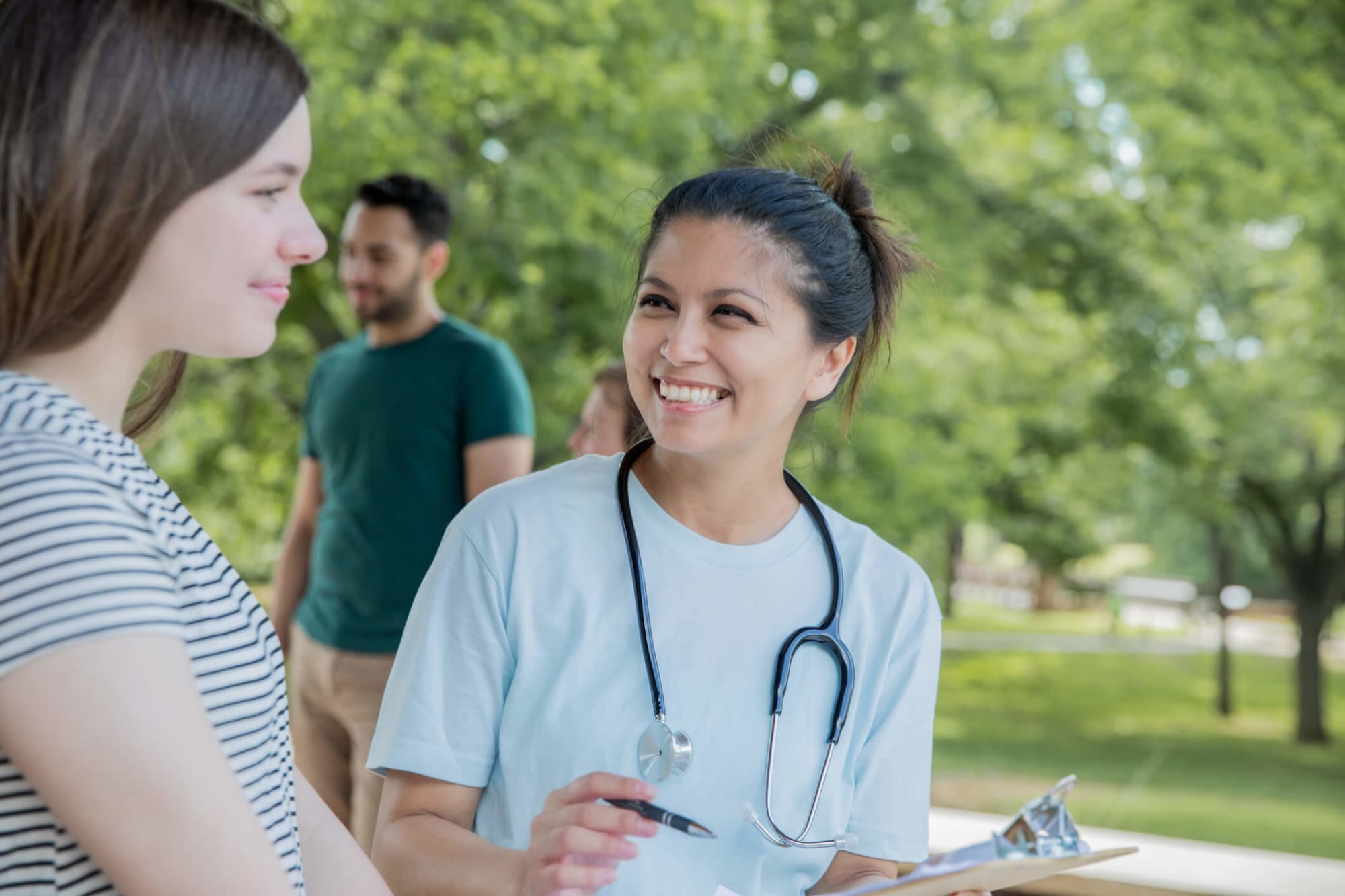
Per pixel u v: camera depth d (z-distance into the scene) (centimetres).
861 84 959
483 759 111
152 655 64
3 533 63
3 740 63
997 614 1775
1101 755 1023
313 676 253
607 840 93
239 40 72
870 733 120
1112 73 977
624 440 213
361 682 246
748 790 111
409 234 248
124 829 63
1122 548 1892
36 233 68
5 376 69
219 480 851
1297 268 980
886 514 850
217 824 65
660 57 783
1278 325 1004
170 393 90
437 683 111
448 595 112
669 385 109
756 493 117
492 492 117
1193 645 1545
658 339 110
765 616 115
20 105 67
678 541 115
